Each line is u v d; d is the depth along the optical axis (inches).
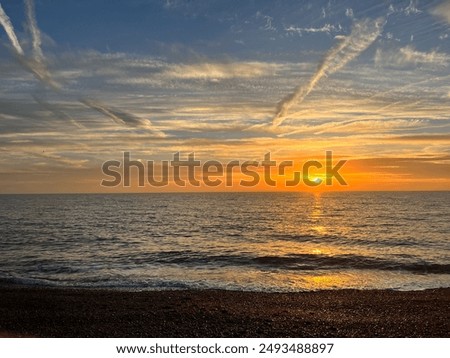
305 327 442.6
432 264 860.0
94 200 5167.3
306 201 4515.3
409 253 1026.7
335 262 893.8
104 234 1460.4
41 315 479.5
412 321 460.4
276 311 498.9
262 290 644.1
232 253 1029.2
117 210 2960.1
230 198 5856.3
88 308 509.7
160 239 1342.3
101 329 434.6
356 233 1482.5
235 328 438.9
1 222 1931.6
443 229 1595.7
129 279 728.3
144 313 489.4
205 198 5910.4
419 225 1758.1
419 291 614.2
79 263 898.1
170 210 2977.4
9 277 729.6
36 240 1283.2
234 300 554.3
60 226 1750.7
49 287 658.8
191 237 1398.9
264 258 939.3
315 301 549.3
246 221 2039.9
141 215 2456.9
